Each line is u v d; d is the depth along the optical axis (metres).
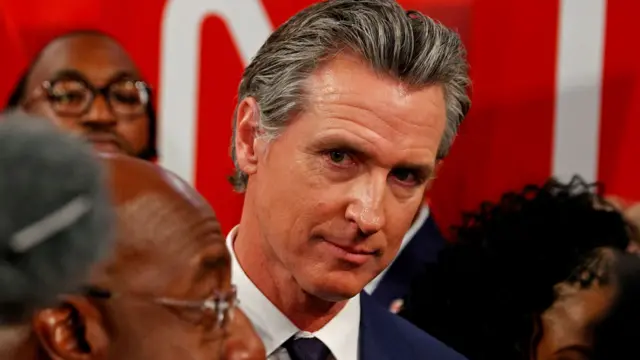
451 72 1.66
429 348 1.93
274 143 1.67
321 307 1.78
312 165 1.62
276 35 1.72
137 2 2.79
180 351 1.13
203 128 2.82
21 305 0.75
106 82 2.73
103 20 2.78
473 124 2.88
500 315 2.36
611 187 2.87
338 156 1.62
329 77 1.62
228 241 1.85
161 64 2.80
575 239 2.37
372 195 1.60
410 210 1.66
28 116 0.78
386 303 2.66
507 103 2.88
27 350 1.05
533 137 2.87
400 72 1.60
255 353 1.21
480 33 2.87
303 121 1.63
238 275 1.79
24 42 2.76
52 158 0.74
